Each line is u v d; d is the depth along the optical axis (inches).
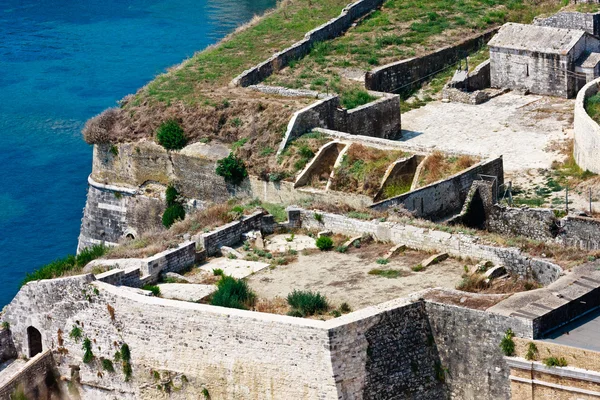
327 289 3088.1
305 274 3184.1
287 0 5610.2
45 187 4832.7
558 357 2691.9
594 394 2655.0
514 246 3112.7
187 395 2997.0
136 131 4377.5
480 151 4249.5
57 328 3164.4
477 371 2827.3
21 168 4965.6
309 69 4795.8
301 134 4138.8
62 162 5000.0
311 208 3469.5
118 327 3065.9
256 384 2896.2
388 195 3796.8
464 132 4439.0
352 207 3533.5
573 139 4197.8
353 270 3176.7
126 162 4382.4
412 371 2864.2
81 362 3144.7
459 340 2837.1
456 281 3061.0
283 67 4825.3
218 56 4894.2
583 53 4675.2
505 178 3991.1
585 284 2871.6
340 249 3282.5
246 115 4281.5
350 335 2807.6
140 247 3405.5
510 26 4790.8
